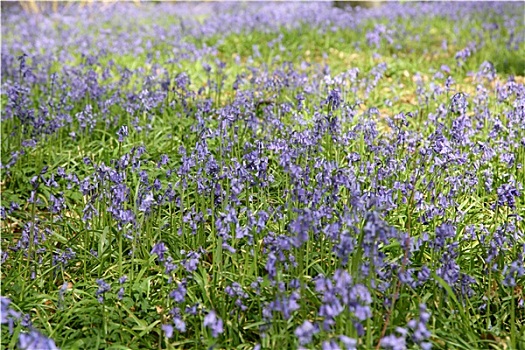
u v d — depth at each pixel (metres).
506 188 4.48
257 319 3.98
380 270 4.06
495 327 3.97
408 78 9.72
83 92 7.91
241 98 6.95
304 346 3.53
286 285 4.16
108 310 4.19
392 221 4.99
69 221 5.43
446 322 3.89
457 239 4.86
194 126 6.88
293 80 8.23
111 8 17.80
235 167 4.95
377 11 15.15
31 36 13.20
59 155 6.86
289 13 14.77
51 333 3.89
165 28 13.99
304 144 5.22
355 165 5.98
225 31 13.01
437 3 15.69
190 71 10.05
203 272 4.24
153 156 6.67
